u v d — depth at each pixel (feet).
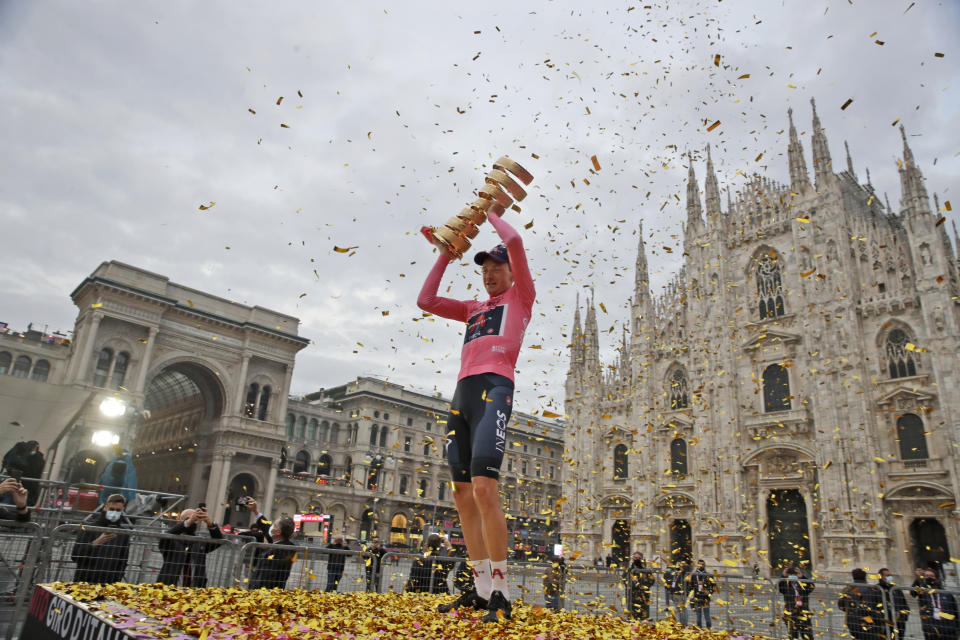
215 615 11.85
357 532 249.55
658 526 154.71
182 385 242.58
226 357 224.12
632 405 173.17
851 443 127.65
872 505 121.70
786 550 132.87
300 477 252.21
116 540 30.40
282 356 237.04
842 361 130.82
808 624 46.16
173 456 240.32
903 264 134.62
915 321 128.47
